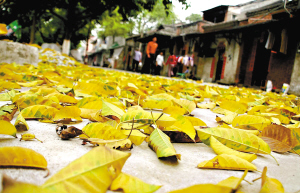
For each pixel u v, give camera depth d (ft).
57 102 4.67
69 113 3.72
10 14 36.81
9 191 1.11
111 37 134.21
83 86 7.10
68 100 5.04
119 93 7.16
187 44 60.49
